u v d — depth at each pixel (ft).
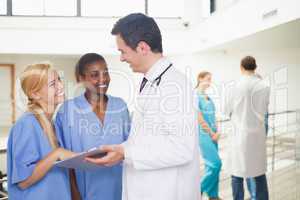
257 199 9.30
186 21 20.95
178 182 4.13
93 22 20.51
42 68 4.25
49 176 4.17
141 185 4.10
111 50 20.43
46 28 20.27
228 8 15.35
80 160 3.89
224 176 12.40
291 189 11.13
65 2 21.42
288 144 15.16
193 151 3.87
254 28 12.87
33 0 21.03
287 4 10.49
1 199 7.27
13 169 4.03
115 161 3.95
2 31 19.88
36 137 4.12
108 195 5.23
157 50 4.02
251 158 9.04
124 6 21.93
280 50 19.48
